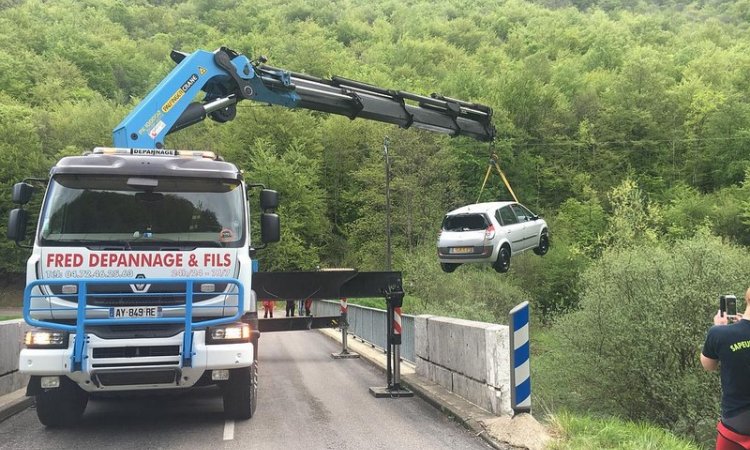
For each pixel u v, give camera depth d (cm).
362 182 6309
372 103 1095
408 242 5281
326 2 15538
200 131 6706
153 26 13838
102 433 745
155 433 744
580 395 1184
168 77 905
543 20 13588
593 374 1155
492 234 1451
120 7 13988
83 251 700
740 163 6288
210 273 726
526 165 6756
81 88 8738
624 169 6962
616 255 1236
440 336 1018
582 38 11625
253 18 13912
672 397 1034
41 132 6769
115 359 673
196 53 929
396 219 5372
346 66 9544
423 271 3366
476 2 16638
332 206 7225
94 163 742
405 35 11906
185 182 753
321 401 967
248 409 806
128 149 812
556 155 7044
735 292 1068
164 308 697
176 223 737
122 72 10481
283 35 11950
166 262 714
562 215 5672
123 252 705
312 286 1056
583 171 6869
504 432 693
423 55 10944
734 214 5162
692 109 7056
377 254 5369
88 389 693
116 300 692
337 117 7212
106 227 721
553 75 8250
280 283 1047
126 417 841
